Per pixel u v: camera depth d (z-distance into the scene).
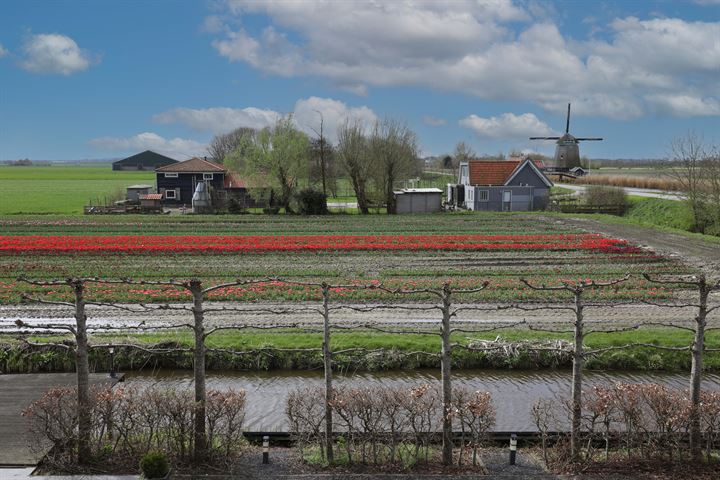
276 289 28.72
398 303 26.55
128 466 13.05
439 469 13.18
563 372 20.28
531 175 69.25
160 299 27.34
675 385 19.20
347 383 19.39
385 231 50.00
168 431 13.42
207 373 20.34
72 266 35.03
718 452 13.80
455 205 74.31
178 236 45.91
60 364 20.44
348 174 68.75
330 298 27.22
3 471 12.97
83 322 13.17
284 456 13.82
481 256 38.91
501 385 19.22
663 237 46.28
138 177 178.50
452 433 14.60
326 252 40.25
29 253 39.12
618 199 65.81
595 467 13.19
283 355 20.59
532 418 16.50
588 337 21.67
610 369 20.56
